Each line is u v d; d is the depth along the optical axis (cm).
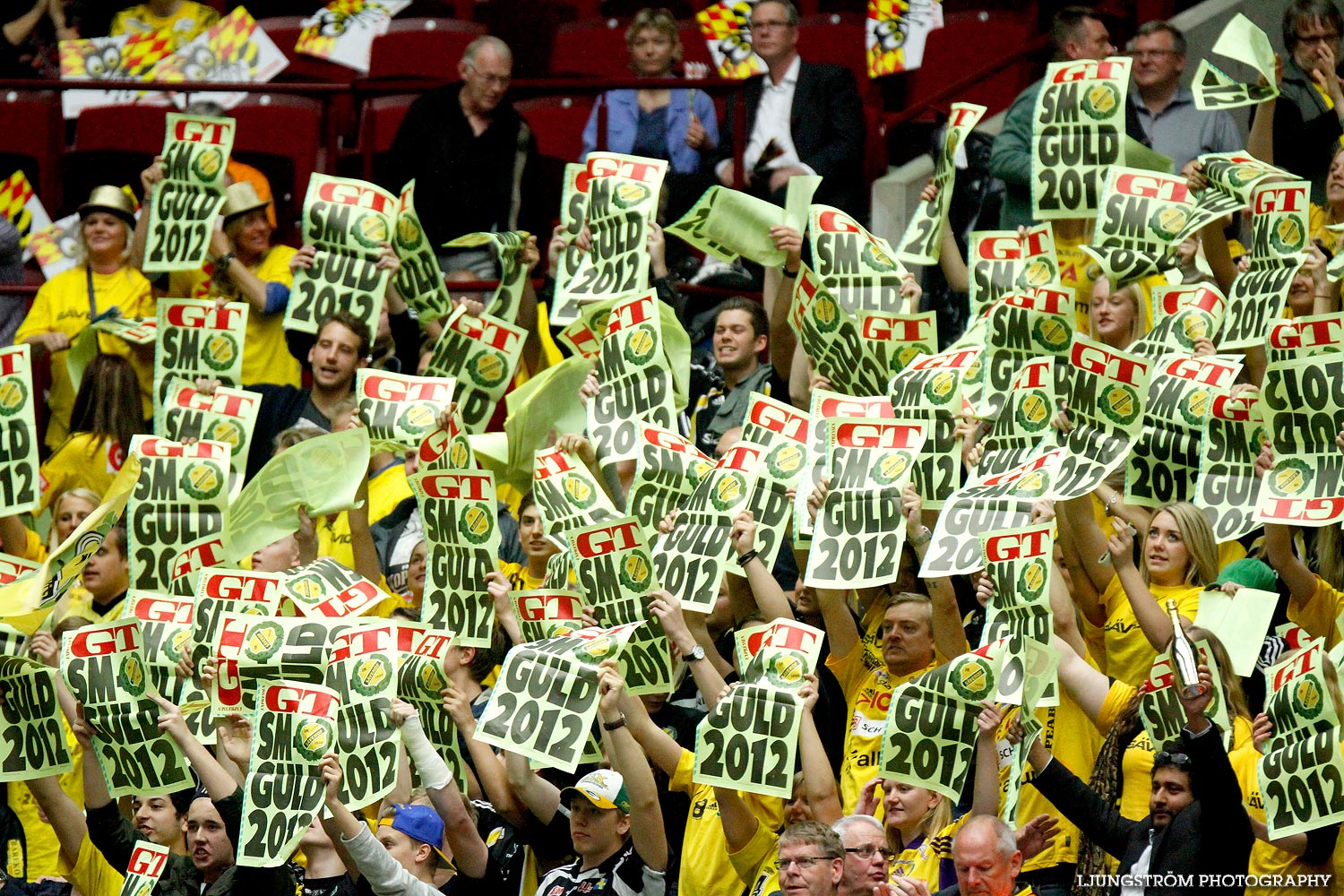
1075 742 2111
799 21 3603
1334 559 2180
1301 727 1822
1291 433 2080
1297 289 2320
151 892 2183
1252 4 2980
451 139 3184
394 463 2806
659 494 2280
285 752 2100
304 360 3086
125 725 2209
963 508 2069
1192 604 2075
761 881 2036
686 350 2475
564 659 2073
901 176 3250
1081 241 2614
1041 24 3491
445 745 2212
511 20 3747
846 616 2172
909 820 1981
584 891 2053
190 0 3734
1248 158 2320
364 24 3816
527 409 2453
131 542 2359
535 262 2630
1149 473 2205
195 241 2631
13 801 2623
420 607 2528
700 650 2102
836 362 2391
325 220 2628
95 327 2952
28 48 3762
